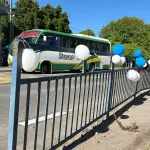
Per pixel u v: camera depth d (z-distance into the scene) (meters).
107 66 28.75
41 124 6.38
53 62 22.72
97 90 6.12
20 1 36.06
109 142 5.38
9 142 3.50
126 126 6.30
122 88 7.95
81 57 5.25
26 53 3.42
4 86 12.73
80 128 5.35
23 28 35.72
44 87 11.06
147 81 11.08
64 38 23.80
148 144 5.36
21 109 7.66
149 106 8.94
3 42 34.03
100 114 6.38
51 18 38.12
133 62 9.27
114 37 52.38
